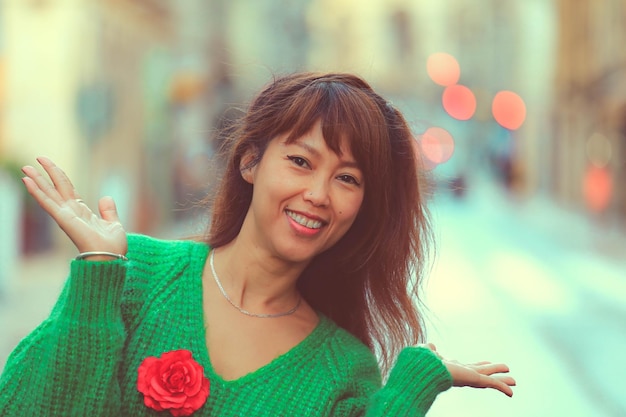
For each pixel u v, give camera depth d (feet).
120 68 89.25
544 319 46.73
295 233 9.47
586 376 33.76
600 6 148.66
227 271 9.93
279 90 9.64
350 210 9.57
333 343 9.84
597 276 68.03
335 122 9.30
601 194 138.82
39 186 9.21
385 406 9.27
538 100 203.72
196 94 102.06
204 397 8.96
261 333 9.66
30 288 51.13
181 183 100.12
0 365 30.66
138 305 9.61
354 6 304.91
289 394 9.29
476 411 27.94
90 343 8.79
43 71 76.07
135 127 94.53
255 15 172.14
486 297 53.52
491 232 107.96
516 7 237.45
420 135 10.83
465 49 295.07
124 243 9.25
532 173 207.62
